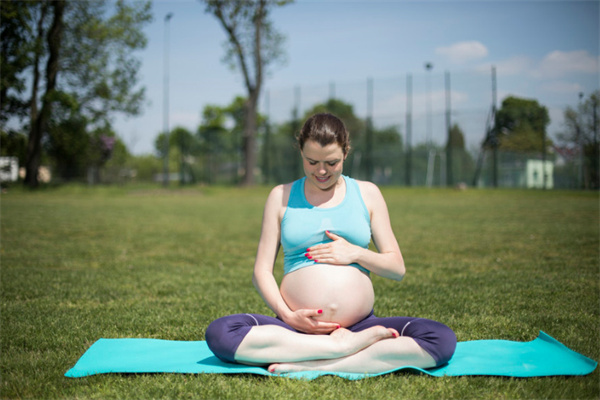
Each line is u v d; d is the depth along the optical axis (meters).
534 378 2.25
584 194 19.25
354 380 2.26
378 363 2.32
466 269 5.27
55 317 3.45
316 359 2.34
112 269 5.46
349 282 2.44
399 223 10.10
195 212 13.79
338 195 2.57
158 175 46.44
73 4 22.83
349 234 2.51
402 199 18.61
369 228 2.59
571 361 2.44
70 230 9.11
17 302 3.90
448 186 24.42
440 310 3.62
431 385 2.18
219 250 6.99
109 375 2.35
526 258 5.80
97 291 4.35
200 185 33.12
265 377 2.30
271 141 29.75
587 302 3.71
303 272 2.47
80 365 2.46
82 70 23.91
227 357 2.40
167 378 2.29
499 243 7.11
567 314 3.39
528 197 18.75
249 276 5.18
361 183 2.69
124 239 8.00
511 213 12.20
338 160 2.38
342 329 2.38
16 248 6.86
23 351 2.76
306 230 2.50
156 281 4.85
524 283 4.43
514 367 2.37
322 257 2.45
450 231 8.67
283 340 2.33
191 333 3.10
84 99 24.41
